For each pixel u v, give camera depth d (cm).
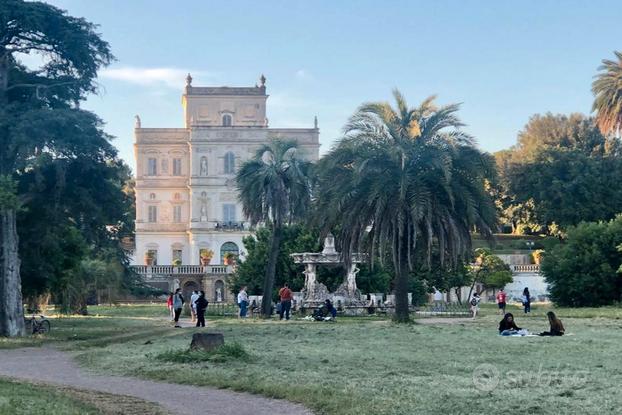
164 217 11950
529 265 8781
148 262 10812
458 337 2889
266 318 4972
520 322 3984
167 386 1781
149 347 2662
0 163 3644
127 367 2106
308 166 5406
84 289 6047
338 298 5325
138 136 11906
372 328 3512
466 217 3891
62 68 3928
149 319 5191
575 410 1350
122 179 4097
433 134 3856
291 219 5391
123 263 6956
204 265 10412
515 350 2359
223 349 2188
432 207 3809
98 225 4112
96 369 2134
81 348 2922
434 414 1341
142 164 11931
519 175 10306
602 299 5684
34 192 3809
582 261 5694
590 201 9556
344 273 5941
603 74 8419
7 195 3272
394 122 3894
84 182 3934
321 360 2120
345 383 1691
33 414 1366
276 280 6134
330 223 3997
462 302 7794
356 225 3928
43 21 3650
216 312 5831
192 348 2262
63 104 3931
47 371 2158
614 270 5600
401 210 3766
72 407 1448
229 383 1745
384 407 1401
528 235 10906
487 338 2828
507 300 8431
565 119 11631
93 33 3803
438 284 7012
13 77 3894
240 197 5525
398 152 3712
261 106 12238
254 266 6241
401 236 3791
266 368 1966
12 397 1559
